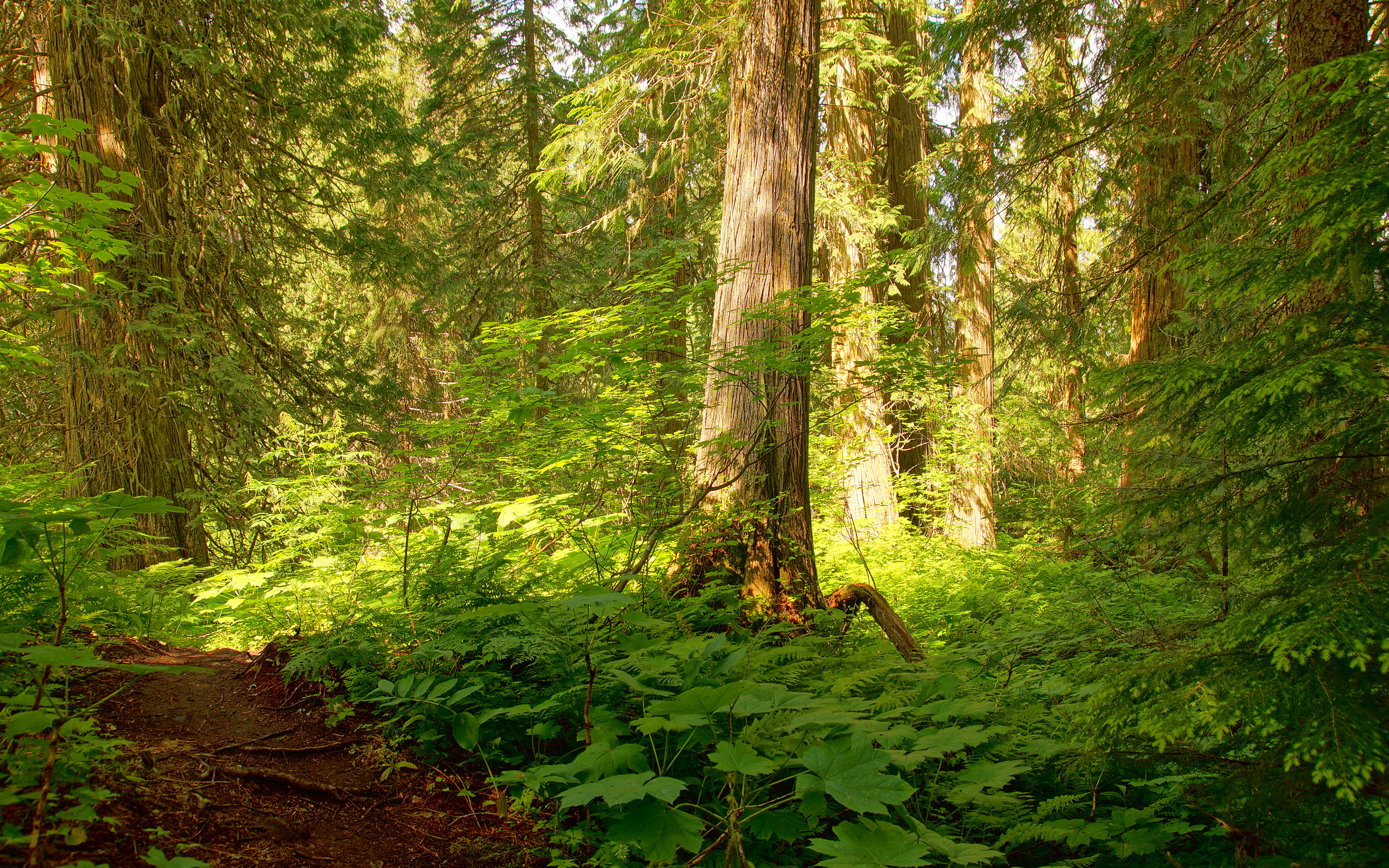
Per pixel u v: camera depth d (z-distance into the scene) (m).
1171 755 2.74
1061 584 4.89
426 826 2.69
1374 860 2.16
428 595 3.75
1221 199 4.83
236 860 2.21
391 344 15.78
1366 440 2.38
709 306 7.11
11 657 2.80
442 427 4.14
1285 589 2.40
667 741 2.59
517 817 2.80
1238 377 2.55
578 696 3.14
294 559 4.52
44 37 7.68
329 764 2.91
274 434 8.36
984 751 3.00
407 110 18.45
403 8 13.58
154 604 4.23
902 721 2.98
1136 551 4.11
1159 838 2.59
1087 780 3.05
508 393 3.77
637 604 3.64
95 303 6.80
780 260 4.96
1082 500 4.42
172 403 7.52
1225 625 2.44
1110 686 2.61
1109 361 8.41
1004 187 6.94
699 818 2.25
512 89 14.34
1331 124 2.37
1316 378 2.17
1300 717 2.11
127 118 7.70
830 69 9.98
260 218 9.87
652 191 11.99
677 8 6.55
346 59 9.98
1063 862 2.50
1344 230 2.17
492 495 4.97
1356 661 1.91
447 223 17.02
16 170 6.62
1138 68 5.62
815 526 8.59
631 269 12.56
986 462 10.16
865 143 11.24
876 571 7.16
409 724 3.14
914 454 11.77
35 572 3.13
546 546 4.54
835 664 3.79
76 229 3.82
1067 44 8.15
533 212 14.65
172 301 8.04
